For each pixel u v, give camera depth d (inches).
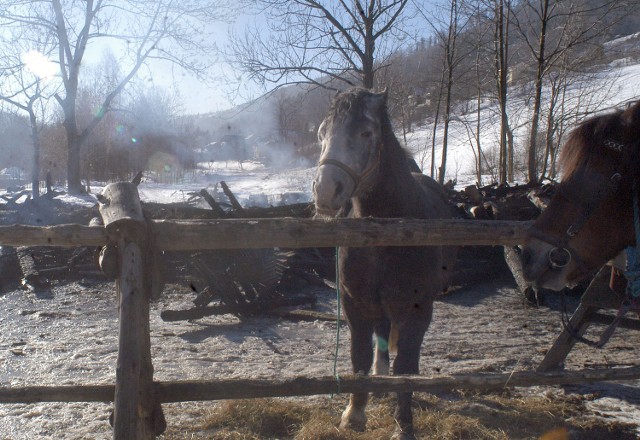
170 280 355.6
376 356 173.5
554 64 688.4
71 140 749.9
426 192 188.7
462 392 193.3
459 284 360.2
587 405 187.6
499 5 666.8
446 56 717.3
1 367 220.4
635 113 119.3
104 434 164.9
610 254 122.0
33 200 464.1
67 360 228.1
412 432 152.1
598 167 118.8
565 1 713.0
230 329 276.7
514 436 164.7
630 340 260.7
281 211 374.6
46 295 342.0
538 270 119.2
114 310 308.7
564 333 187.3
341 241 117.6
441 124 1173.1
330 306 319.3
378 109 145.6
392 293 149.3
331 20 607.5
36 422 173.0
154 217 365.1
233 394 114.5
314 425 160.4
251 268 295.4
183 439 160.1
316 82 639.8
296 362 228.5
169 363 225.8
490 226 124.3
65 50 768.3
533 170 641.6
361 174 140.5
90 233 110.4
